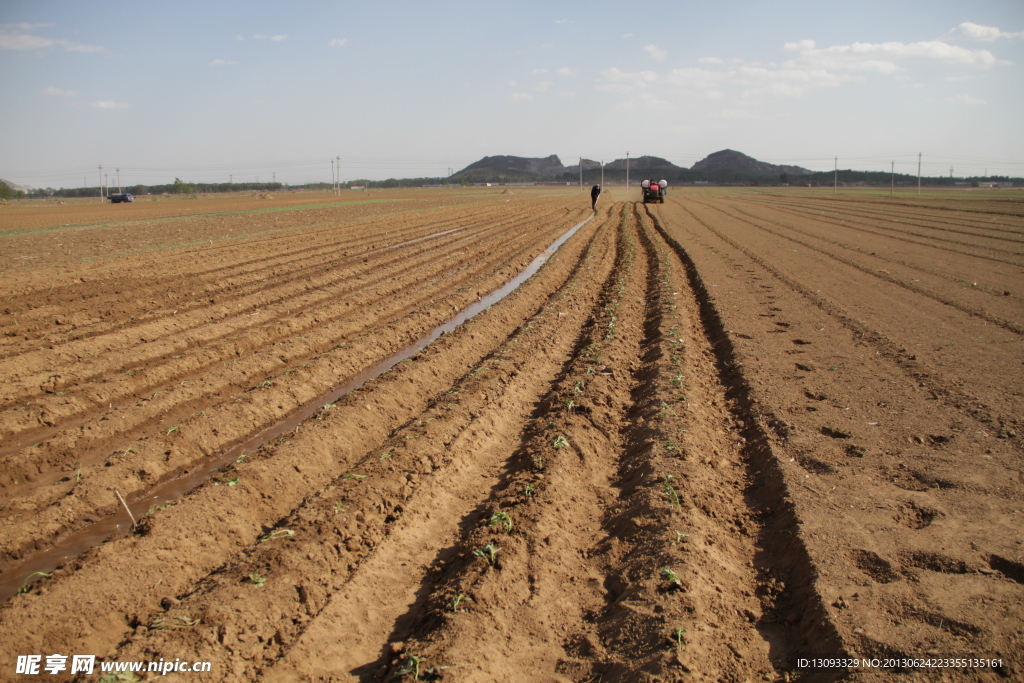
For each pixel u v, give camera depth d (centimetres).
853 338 1227
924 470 671
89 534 669
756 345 1187
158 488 763
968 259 2256
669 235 3212
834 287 1764
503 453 811
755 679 414
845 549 534
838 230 3412
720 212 4947
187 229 3544
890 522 573
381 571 566
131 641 470
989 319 1359
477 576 527
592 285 1909
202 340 1335
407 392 1020
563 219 4250
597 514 646
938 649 418
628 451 789
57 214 5166
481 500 695
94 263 2178
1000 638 427
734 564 543
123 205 7262
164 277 1930
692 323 1439
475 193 11138
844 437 769
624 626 465
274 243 2864
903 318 1380
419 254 2525
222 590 519
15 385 1016
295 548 571
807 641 449
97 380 1086
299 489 725
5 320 1387
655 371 1037
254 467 719
